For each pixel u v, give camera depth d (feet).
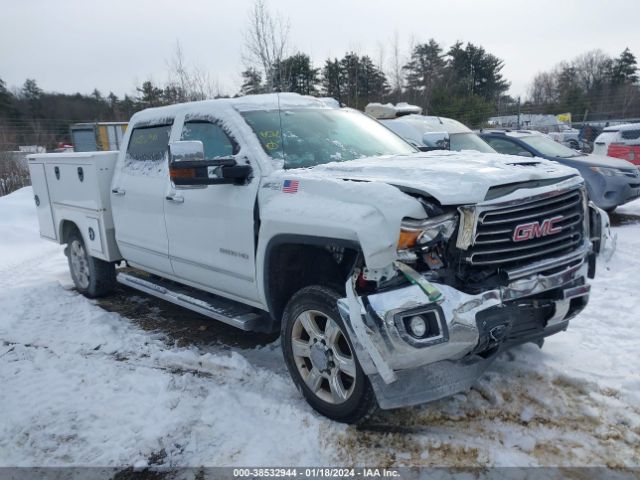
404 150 15.26
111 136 70.28
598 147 48.67
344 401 10.64
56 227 22.15
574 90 144.87
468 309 9.43
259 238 12.04
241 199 12.63
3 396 13.15
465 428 10.61
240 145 13.20
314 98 16.46
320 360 11.06
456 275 9.69
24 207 40.19
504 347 10.66
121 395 12.83
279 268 12.17
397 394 9.93
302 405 11.73
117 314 19.12
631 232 27.09
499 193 9.76
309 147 13.52
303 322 11.40
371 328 9.32
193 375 13.69
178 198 14.64
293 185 11.46
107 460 10.39
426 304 9.25
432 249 9.66
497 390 11.62
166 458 10.31
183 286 17.06
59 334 17.42
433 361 9.57
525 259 10.22
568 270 10.62
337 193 10.43
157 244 16.15
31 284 24.20
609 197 29.60
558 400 11.24
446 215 9.49
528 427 10.54
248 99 14.49
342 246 10.10
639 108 126.72
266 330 13.55
